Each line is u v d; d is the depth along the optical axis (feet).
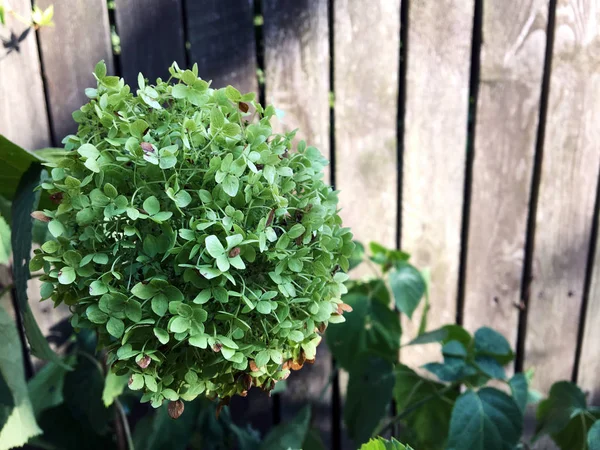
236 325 2.10
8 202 3.28
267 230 2.11
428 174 3.91
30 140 3.53
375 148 3.82
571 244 4.11
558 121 3.83
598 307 4.25
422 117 3.79
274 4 3.51
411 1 3.57
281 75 3.63
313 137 3.75
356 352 3.70
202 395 3.74
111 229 2.12
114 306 2.02
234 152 2.18
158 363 2.09
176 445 3.72
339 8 3.55
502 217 4.03
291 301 2.17
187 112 2.27
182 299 2.04
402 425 4.17
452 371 3.43
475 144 3.86
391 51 3.66
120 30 3.45
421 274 3.88
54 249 2.13
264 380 2.34
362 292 3.85
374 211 3.95
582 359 4.35
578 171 3.96
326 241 2.26
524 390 3.43
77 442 3.76
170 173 2.14
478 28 3.66
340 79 3.67
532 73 3.74
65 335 3.93
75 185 2.11
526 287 4.18
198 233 2.06
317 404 4.33
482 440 3.16
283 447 3.63
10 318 3.13
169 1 3.46
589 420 3.51
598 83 3.78
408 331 4.25
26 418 3.09
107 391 3.19
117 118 2.19
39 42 3.41
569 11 3.62
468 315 4.21
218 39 3.54
